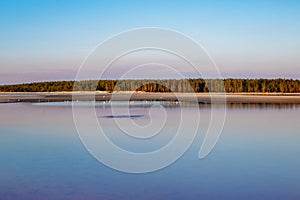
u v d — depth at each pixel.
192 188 8.23
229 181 8.76
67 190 8.07
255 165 10.30
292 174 9.30
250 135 15.65
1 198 7.56
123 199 7.51
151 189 8.17
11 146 13.16
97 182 8.68
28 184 8.51
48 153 11.91
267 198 7.55
